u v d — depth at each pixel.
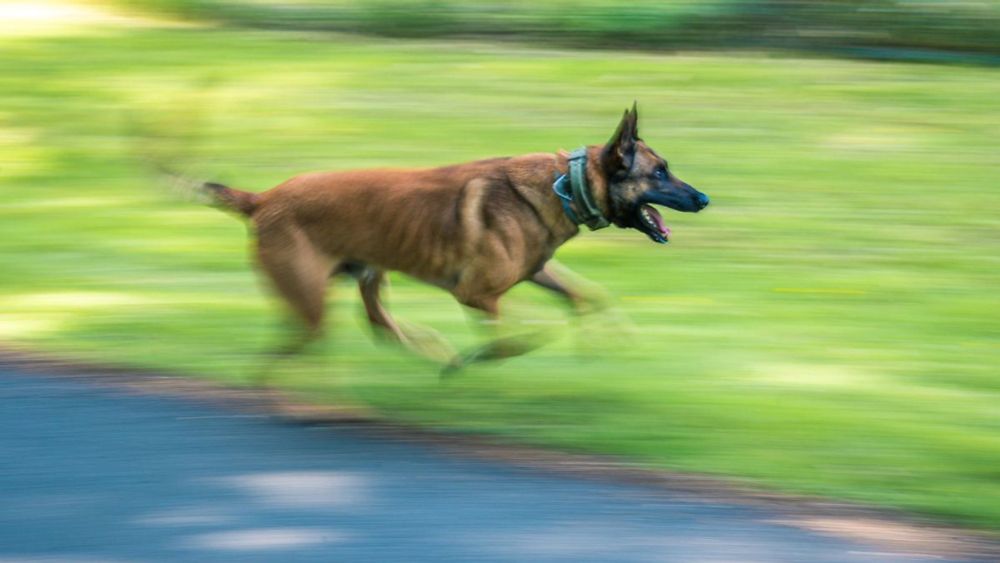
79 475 6.33
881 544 5.66
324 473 6.40
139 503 6.03
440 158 13.05
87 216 11.45
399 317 9.11
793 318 9.03
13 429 6.92
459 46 18.11
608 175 7.36
